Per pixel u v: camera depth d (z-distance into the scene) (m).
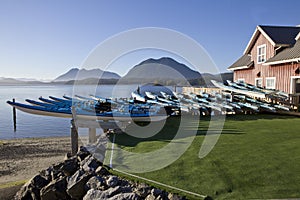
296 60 13.63
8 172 10.26
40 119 27.47
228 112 14.33
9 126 23.19
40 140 16.91
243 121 11.53
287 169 5.29
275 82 16.31
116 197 5.04
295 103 13.83
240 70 21.17
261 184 4.72
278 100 14.50
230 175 5.13
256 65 18.77
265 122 11.20
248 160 5.88
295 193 4.38
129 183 5.41
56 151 13.84
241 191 4.52
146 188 4.98
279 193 4.39
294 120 11.74
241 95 15.66
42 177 7.38
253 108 13.94
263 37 17.95
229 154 6.35
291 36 17.06
